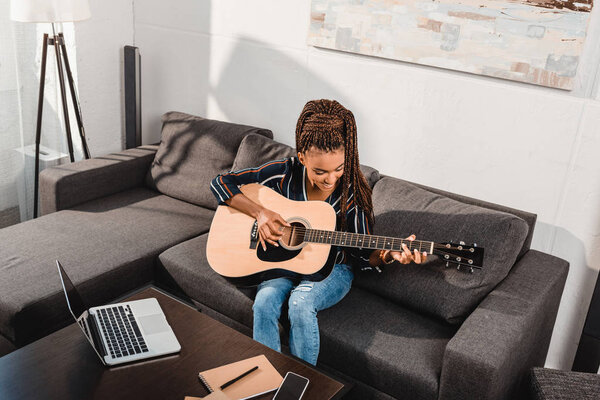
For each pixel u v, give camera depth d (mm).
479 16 2242
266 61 2910
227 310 2184
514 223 1992
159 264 2395
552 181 2279
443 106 2453
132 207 2838
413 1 2373
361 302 2146
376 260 2061
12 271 2170
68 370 1583
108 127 3410
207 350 1704
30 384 1520
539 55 2160
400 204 2217
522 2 2141
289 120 2939
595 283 2240
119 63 3352
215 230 2186
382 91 2592
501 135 2348
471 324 1770
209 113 3234
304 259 2039
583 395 1688
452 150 2488
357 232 2104
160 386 1544
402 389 1807
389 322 2027
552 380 1763
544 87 2207
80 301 1723
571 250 2299
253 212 2119
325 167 2045
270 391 1533
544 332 2094
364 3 2494
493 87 2312
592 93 2111
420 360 1827
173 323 1822
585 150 2176
